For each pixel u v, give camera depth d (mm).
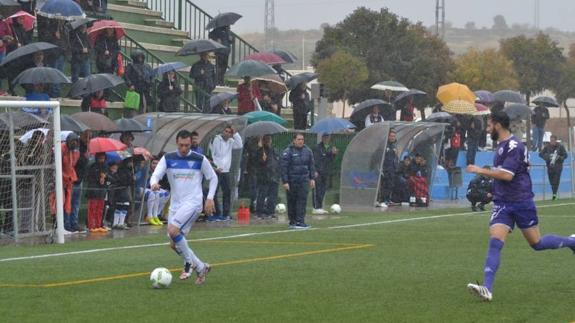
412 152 80750
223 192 64250
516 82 137125
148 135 64562
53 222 51844
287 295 30672
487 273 29531
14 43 67375
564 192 99188
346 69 124250
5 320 26422
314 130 71875
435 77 130500
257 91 81875
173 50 95438
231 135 63812
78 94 63375
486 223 59844
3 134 50594
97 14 84000
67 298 30188
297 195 57500
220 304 28969
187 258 33281
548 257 40531
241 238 50688
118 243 48656
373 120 86250
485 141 105438
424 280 34062
